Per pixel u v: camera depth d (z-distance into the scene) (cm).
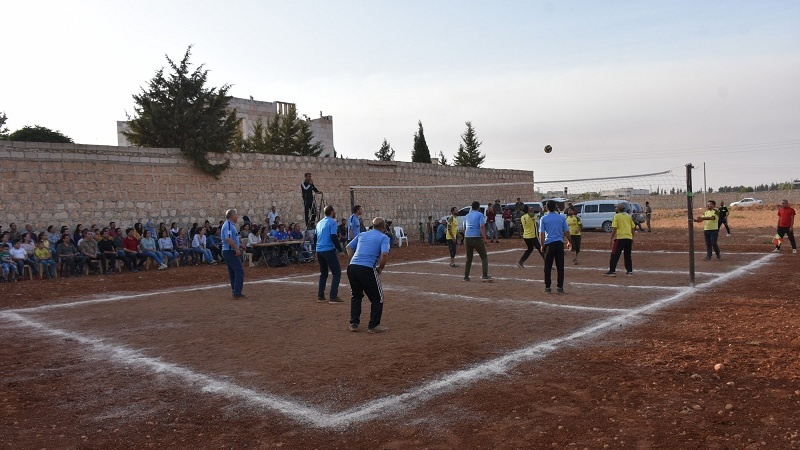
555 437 432
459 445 425
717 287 1113
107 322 932
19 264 1546
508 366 621
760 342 680
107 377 621
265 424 477
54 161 1820
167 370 643
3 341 808
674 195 6078
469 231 1316
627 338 728
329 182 2709
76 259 1669
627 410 481
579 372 591
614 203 3319
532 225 1547
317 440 442
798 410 465
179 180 2144
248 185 2367
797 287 1074
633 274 1355
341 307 1027
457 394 536
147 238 1827
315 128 4172
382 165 2966
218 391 566
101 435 463
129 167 2000
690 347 671
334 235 1070
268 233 2034
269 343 760
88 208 1894
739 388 525
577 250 1647
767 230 3145
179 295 1228
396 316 923
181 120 2281
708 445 408
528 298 1057
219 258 2045
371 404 516
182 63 2409
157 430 471
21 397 559
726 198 6650
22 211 1752
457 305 1007
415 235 3136
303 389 564
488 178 3656
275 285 1362
